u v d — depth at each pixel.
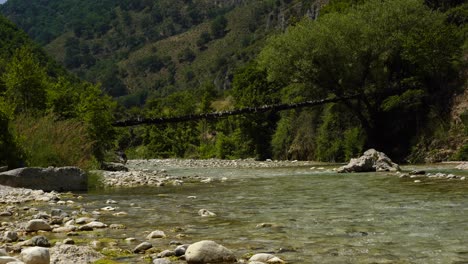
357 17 39.34
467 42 36.53
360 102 38.59
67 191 16.84
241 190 15.38
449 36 35.50
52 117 23.55
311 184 16.70
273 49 40.41
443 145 32.50
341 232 7.46
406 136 36.31
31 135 19.67
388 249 6.24
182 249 5.99
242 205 11.30
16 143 18.81
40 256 5.28
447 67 35.06
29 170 16.30
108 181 20.03
